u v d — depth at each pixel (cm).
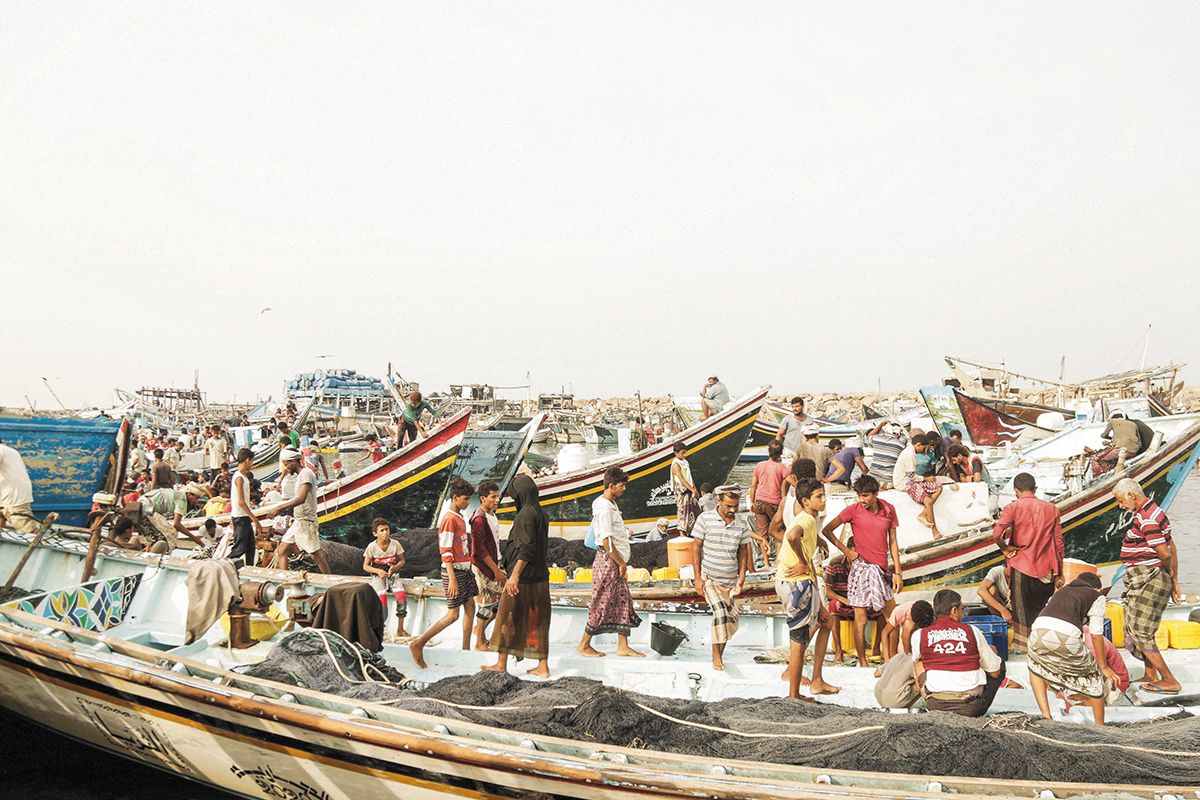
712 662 775
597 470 1769
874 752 504
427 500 1442
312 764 570
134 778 707
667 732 541
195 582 763
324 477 1686
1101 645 603
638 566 1250
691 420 3344
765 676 764
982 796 455
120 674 606
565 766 493
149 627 851
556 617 915
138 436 3272
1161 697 705
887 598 749
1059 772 489
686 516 1427
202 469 2936
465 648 817
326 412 4247
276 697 571
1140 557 731
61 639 647
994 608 779
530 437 1597
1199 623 850
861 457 1501
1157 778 488
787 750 516
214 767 618
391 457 1407
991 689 597
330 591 744
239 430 3738
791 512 787
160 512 1570
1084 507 1130
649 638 891
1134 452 1518
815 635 723
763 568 1061
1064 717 652
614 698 557
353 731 539
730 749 523
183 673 597
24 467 1116
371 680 645
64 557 1015
